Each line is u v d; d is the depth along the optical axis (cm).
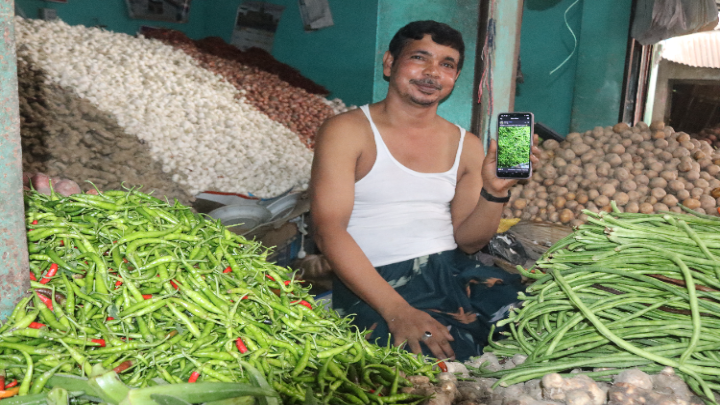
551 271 183
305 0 418
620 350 156
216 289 130
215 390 103
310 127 399
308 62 432
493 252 299
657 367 146
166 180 297
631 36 468
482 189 235
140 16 489
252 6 471
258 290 140
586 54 505
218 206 303
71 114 286
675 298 156
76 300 121
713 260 159
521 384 150
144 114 331
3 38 97
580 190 378
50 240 132
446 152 247
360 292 206
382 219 233
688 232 171
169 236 142
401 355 147
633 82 488
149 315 121
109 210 151
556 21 511
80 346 111
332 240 215
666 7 424
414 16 362
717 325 152
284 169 346
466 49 363
